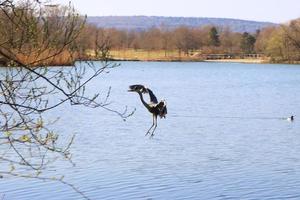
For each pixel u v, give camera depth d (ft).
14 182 60.90
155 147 89.61
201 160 79.51
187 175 69.26
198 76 320.91
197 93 210.38
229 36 594.24
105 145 89.66
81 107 141.08
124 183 64.39
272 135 106.52
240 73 362.74
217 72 370.12
